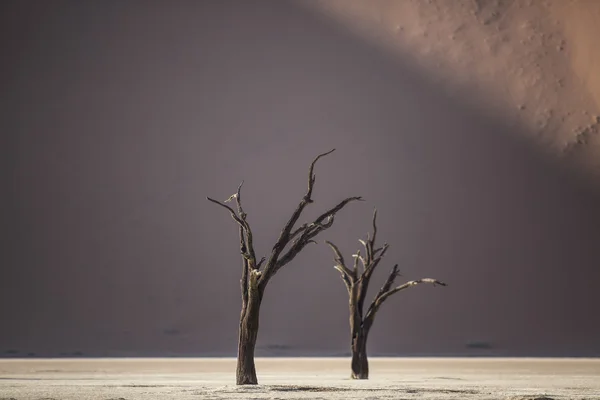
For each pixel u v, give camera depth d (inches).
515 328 6422.2
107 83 6589.6
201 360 5280.5
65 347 6156.5
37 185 6382.9
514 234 6540.4
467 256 6510.8
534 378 2385.6
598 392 1505.9
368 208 6505.9
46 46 6565.0
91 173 6456.7
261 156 6589.6
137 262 6387.8
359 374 2149.4
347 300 6545.3
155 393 1397.6
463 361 5108.3
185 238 6461.6
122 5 6717.5
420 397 1283.2
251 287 1630.2
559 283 6510.8
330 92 6712.6
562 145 6707.7
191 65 6688.0
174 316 6348.4
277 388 1529.3
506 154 6668.3
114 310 6304.1
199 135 6584.6
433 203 6535.4
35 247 6323.8
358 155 6579.7
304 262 6579.7
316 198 6530.5
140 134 6535.4
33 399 1224.8
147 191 6491.1
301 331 6515.8
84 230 6382.9
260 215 6505.9
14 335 6166.3
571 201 6604.3
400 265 6451.8
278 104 6683.1
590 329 6417.3
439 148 6628.9
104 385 1758.1
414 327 6392.7
